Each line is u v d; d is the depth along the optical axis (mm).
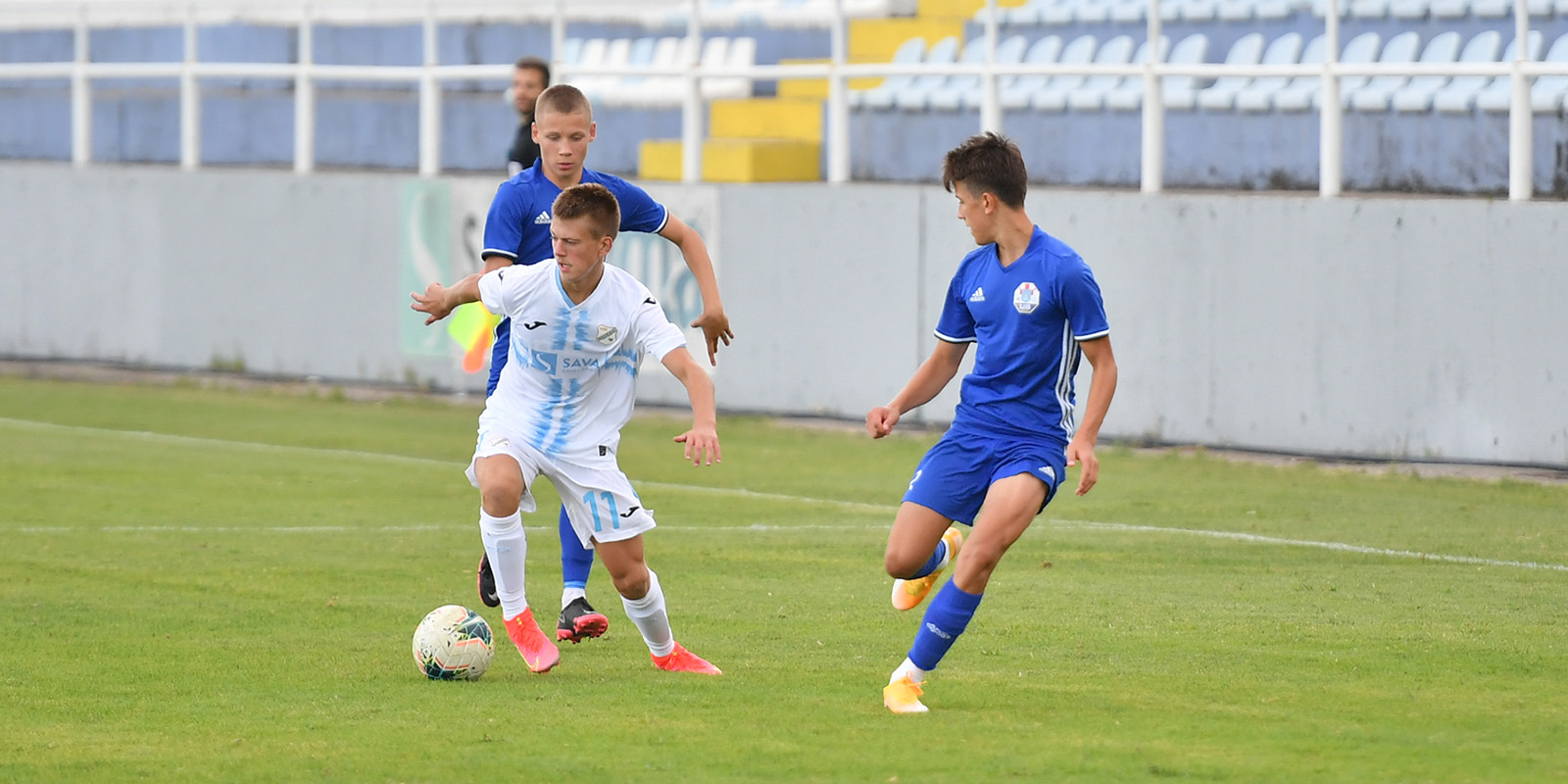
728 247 50281
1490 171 42969
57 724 19484
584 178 24312
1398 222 40562
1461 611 25859
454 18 65688
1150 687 21125
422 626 21609
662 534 33156
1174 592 27516
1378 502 36219
